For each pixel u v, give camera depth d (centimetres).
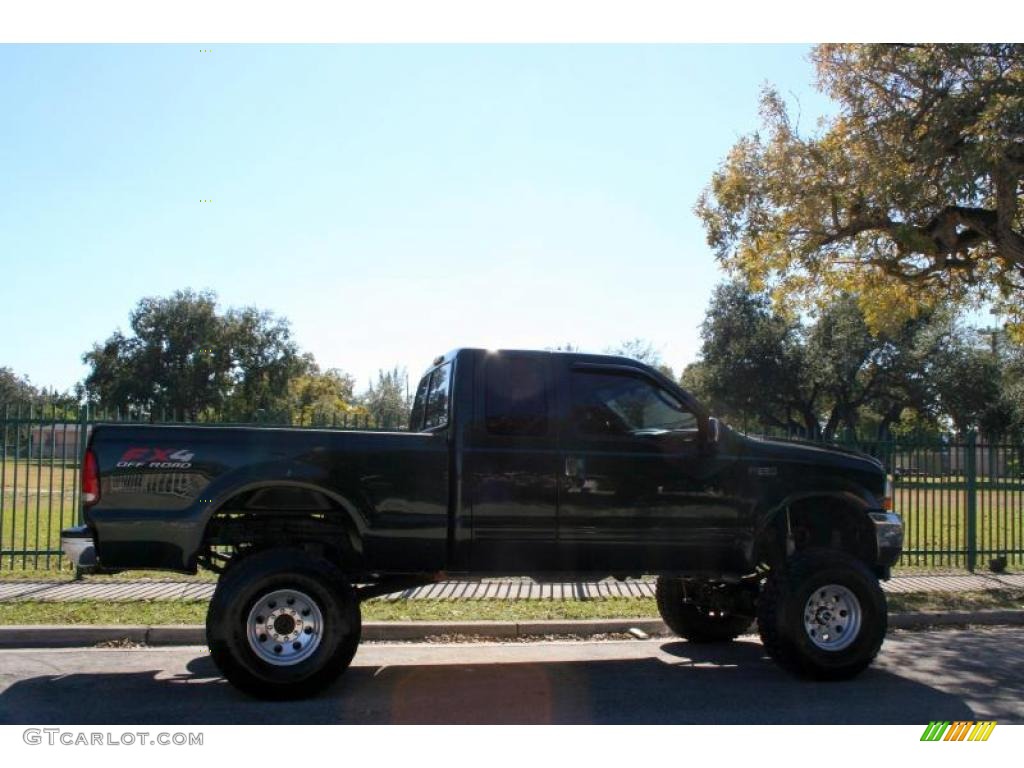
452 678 681
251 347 5381
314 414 1273
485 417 655
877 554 711
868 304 1683
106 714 571
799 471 700
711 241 1562
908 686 659
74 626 816
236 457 615
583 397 675
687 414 695
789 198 1460
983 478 1361
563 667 725
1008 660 756
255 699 607
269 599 594
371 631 848
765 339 4459
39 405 1221
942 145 1255
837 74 1424
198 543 604
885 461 1334
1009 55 1262
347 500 625
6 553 1146
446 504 642
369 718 564
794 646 653
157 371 5191
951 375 4138
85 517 607
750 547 689
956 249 1396
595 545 665
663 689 649
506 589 1073
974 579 1209
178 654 759
